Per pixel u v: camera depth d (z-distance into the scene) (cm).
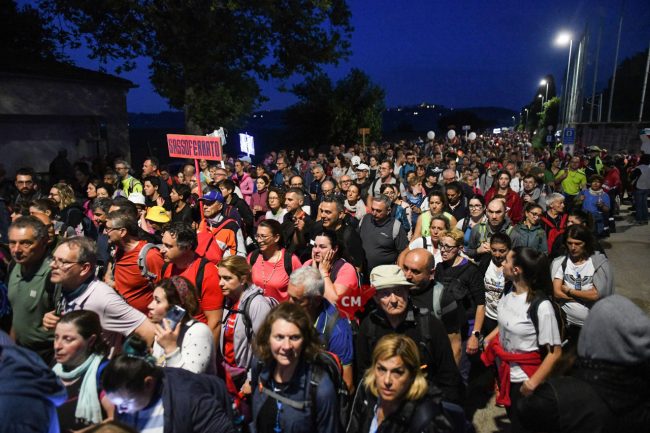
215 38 2034
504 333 384
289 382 289
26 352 218
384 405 265
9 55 1797
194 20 2008
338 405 296
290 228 628
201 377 279
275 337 281
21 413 202
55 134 1780
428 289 393
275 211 780
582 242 463
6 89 1592
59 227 642
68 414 279
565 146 2153
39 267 382
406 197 953
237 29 2081
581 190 1119
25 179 804
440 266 473
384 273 328
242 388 375
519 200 818
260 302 378
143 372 246
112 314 358
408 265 384
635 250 1096
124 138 2031
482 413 481
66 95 1777
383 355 254
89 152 1888
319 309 366
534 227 615
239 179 1322
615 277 905
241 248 637
